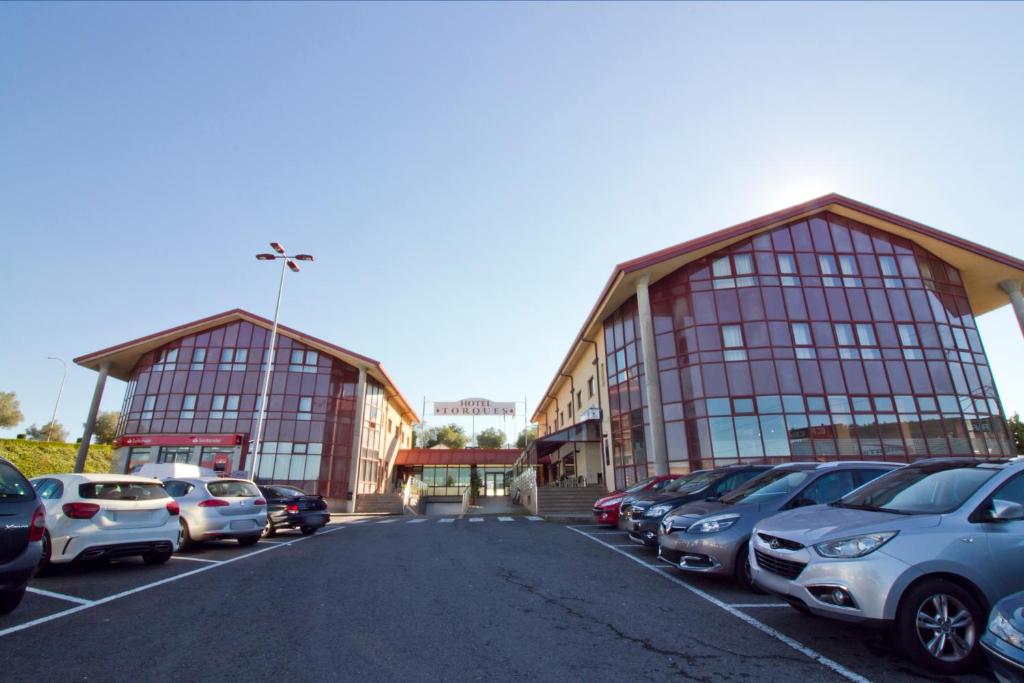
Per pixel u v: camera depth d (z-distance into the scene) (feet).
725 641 15.53
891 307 73.15
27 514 17.30
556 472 137.28
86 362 103.86
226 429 100.53
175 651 14.57
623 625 17.13
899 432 67.15
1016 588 13.65
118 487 26.45
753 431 65.82
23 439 107.96
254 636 15.92
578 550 34.17
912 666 13.60
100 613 18.35
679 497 31.22
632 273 72.43
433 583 23.73
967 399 71.00
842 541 14.80
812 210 75.15
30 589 21.76
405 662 13.82
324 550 34.91
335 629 16.67
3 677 12.55
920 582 13.66
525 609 19.15
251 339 106.52
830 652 14.61
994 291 86.02
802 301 72.08
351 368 108.88
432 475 153.99
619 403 80.74
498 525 55.06
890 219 75.66
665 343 73.87
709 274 73.56
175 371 104.17
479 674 12.99
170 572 26.27
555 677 12.81
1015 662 9.43
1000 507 14.39
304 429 101.96
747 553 21.97
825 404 67.26
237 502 36.14
